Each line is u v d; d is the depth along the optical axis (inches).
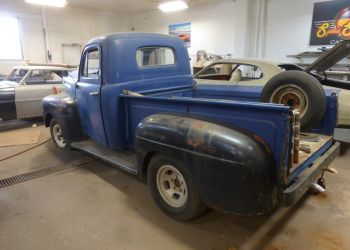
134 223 94.8
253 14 349.1
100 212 102.0
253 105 68.9
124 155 122.4
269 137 68.7
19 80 244.7
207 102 78.5
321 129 110.6
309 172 81.0
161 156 90.1
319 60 151.8
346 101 152.0
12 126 243.3
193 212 87.4
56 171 141.4
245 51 357.4
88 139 152.3
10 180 130.9
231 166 69.1
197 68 358.6
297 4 310.5
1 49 374.9
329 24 289.3
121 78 113.0
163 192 96.9
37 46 404.8
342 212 100.8
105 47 110.3
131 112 110.1
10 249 82.5
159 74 126.4
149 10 473.1
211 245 83.3
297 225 92.9
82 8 444.5
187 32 437.1
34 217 99.1
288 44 325.7
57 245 84.1
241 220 95.7
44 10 401.4
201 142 74.7
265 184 68.1
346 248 81.7
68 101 145.6
